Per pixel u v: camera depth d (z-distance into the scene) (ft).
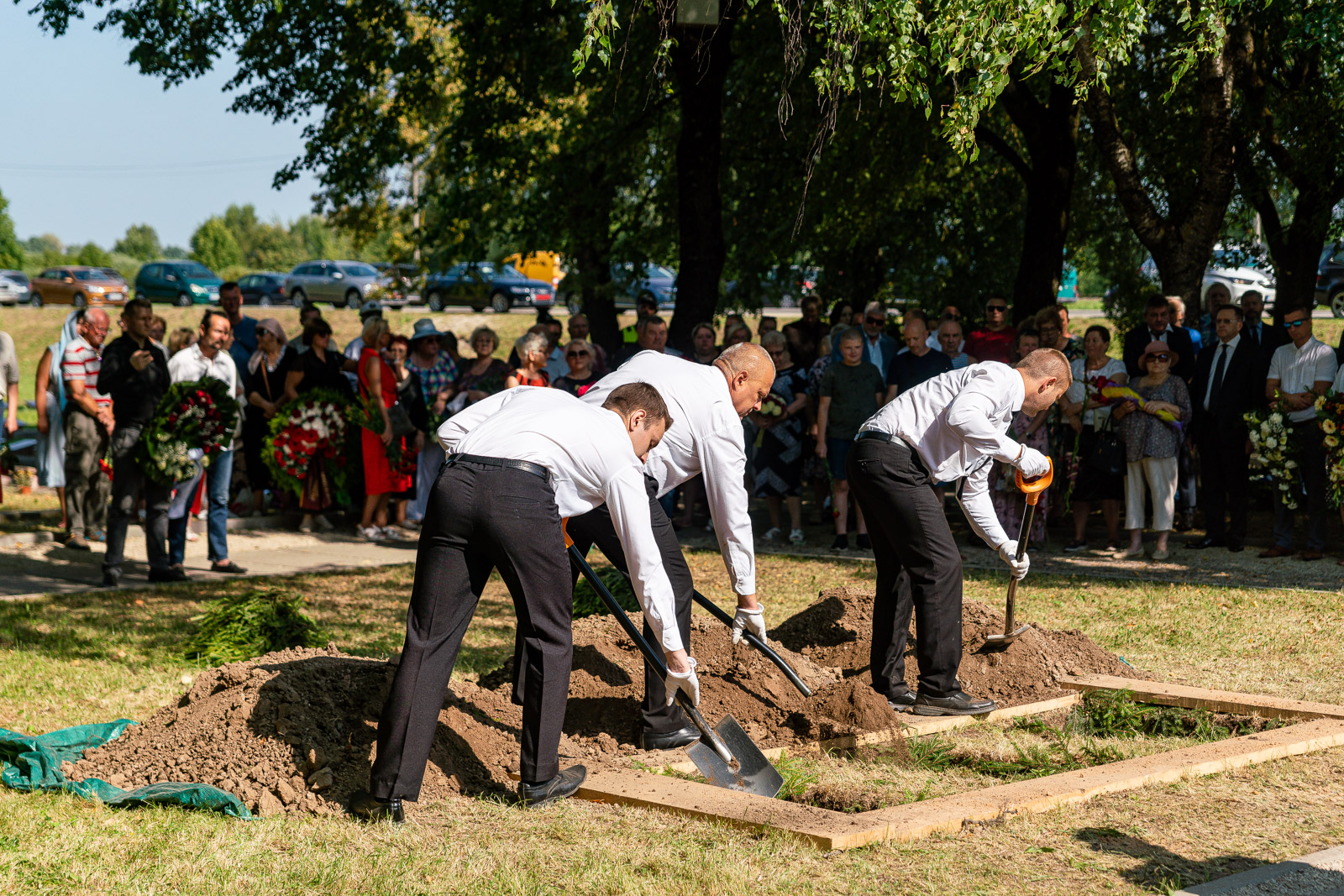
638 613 20.31
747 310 58.54
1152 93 46.62
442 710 14.56
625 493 12.74
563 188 53.01
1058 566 30.01
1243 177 47.24
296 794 12.69
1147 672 19.39
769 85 47.34
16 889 10.13
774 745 15.65
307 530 37.47
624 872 10.71
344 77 52.42
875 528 16.88
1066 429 32.01
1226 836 11.80
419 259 62.64
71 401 32.45
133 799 12.47
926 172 53.62
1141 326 33.99
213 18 49.06
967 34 18.40
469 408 13.44
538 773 12.96
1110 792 13.14
